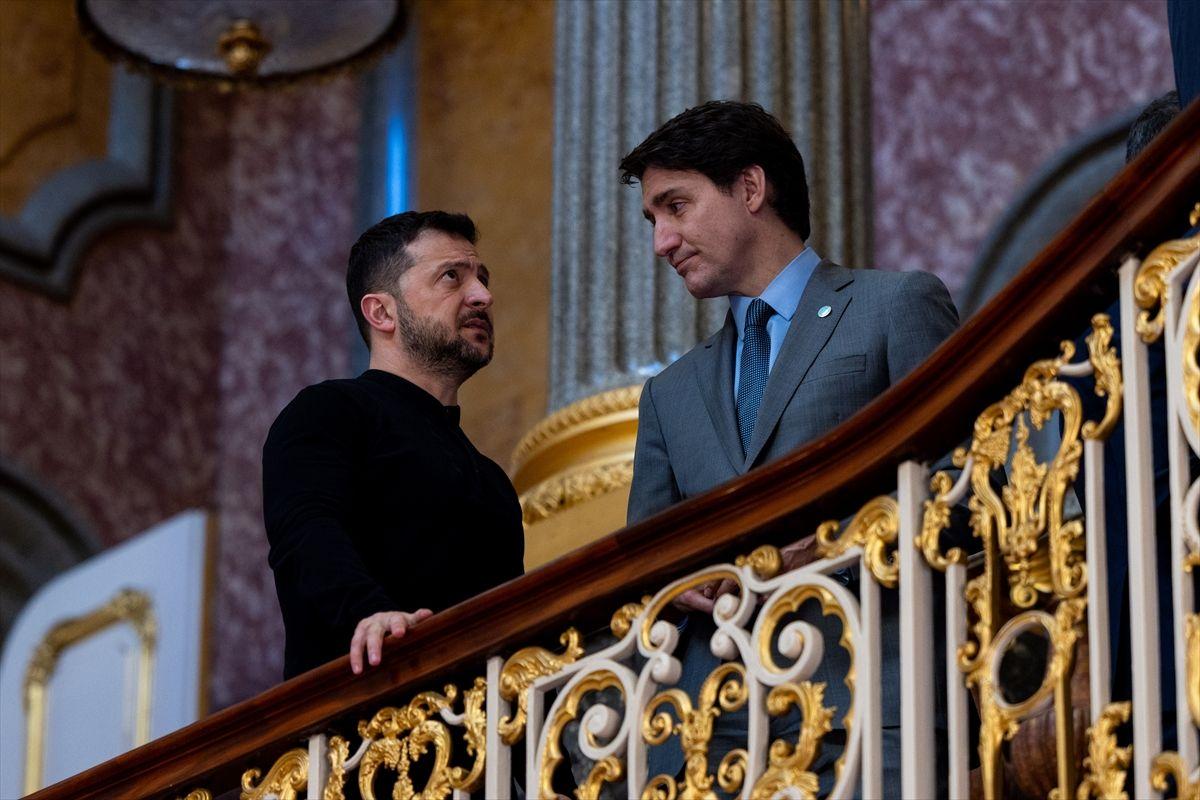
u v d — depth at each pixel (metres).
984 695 2.60
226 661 10.13
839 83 5.87
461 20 10.29
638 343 5.69
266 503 3.65
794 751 2.80
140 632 9.12
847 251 5.68
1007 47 9.25
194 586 9.06
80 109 10.57
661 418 3.67
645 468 3.68
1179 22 3.06
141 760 3.67
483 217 9.80
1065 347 2.64
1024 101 9.13
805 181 3.75
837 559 2.82
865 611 2.77
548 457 5.70
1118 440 2.90
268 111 10.97
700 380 3.66
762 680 2.84
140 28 7.19
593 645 3.68
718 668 2.91
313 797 3.39
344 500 3.65
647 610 3.03
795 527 2.94
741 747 3.29
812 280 3.62
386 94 10.45
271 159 10.89
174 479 10.38
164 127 10.79
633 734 2.96
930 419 2.74
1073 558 2.59
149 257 10.62
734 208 3.67
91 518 10.06
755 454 3.46
